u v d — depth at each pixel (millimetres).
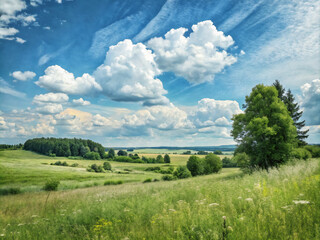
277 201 5082
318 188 5574
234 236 3594
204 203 6430
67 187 41000
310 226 3598
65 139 179250
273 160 32062
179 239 3959
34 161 124188
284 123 30562
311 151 47000
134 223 5906
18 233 6441
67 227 6820
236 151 36906
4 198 22797
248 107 35969
